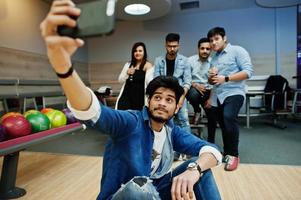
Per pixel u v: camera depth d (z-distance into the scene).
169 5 4.24
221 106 2.34
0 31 3.61
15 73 3.89
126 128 0.88
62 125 2.03
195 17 5.68
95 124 0.76
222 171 2.06
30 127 1.69
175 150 1.14
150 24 5.92
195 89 2.99
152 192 0.84
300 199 1.57
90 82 6.28
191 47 5.72
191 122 3.36
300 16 5.24
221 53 2.34
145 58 2.47
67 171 2.13
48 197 1.65
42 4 4.59
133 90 2.39
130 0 3.89
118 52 6.12
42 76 4.57
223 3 5.16
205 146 1.05
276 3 5.03
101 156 2.63
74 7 0.48
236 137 2.19
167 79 0.95
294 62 5.30
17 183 1.87
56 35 0.49
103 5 0.48
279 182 1.83
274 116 4.42
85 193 1.71
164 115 0.95
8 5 3.77
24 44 4.11
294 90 4.58
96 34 0.47
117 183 0.91
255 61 5.44
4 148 1.36
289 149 2.80
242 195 1.64
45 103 4.20
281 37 5.32
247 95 4.15
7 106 3.22
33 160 2.43
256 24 5.41
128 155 0.89
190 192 0.88
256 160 2.42
